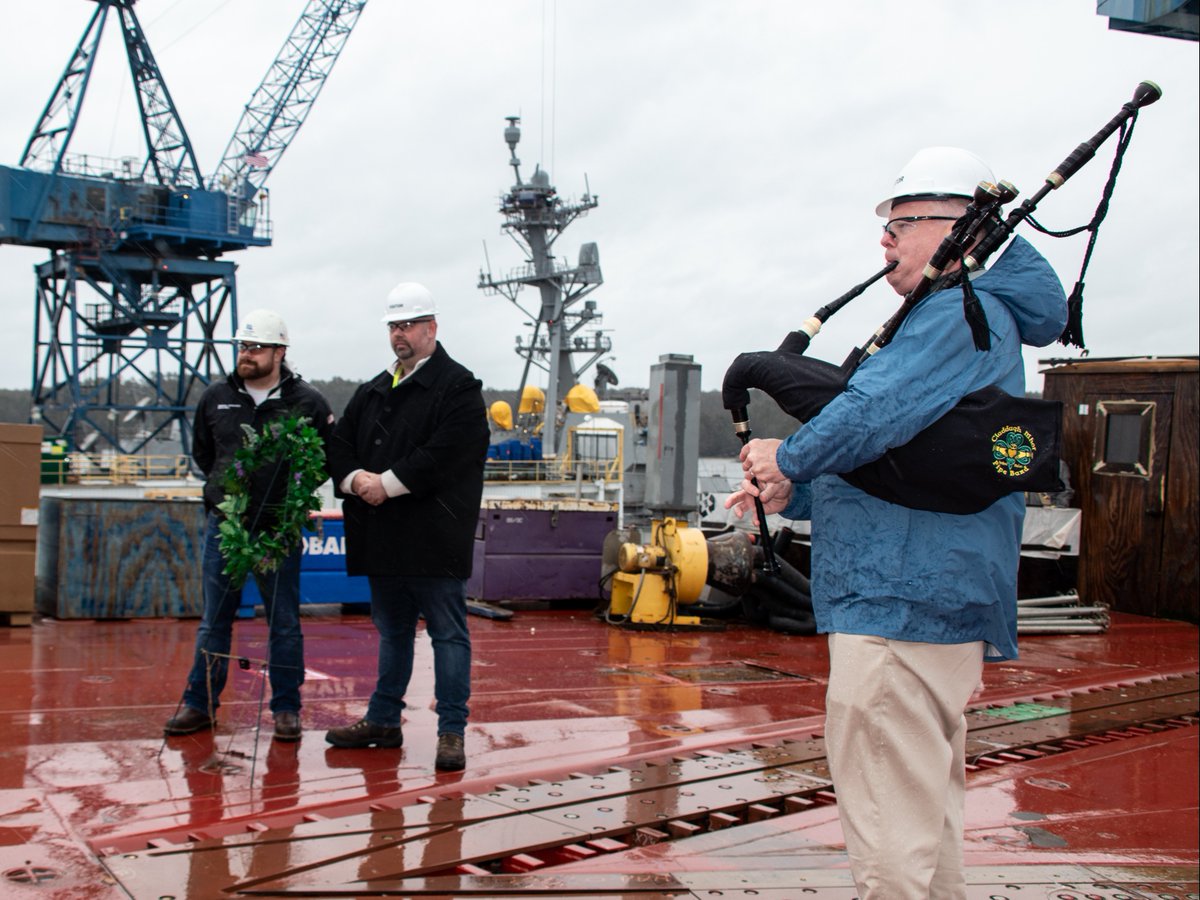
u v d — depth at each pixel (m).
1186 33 4.96
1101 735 6.10
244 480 4.97
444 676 4.92
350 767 4.81
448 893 3.38
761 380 2.86
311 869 3.54
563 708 6.15
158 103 44.12
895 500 2.63
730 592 9.31
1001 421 2.57
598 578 10.16
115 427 43.38
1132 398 10.91
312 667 7.06
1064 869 3.96
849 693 2.67
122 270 42.16
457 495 4.96
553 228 41.44
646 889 3.48
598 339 41.59
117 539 8.43
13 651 7.12
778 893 3.49
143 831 3.85
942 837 2.78
